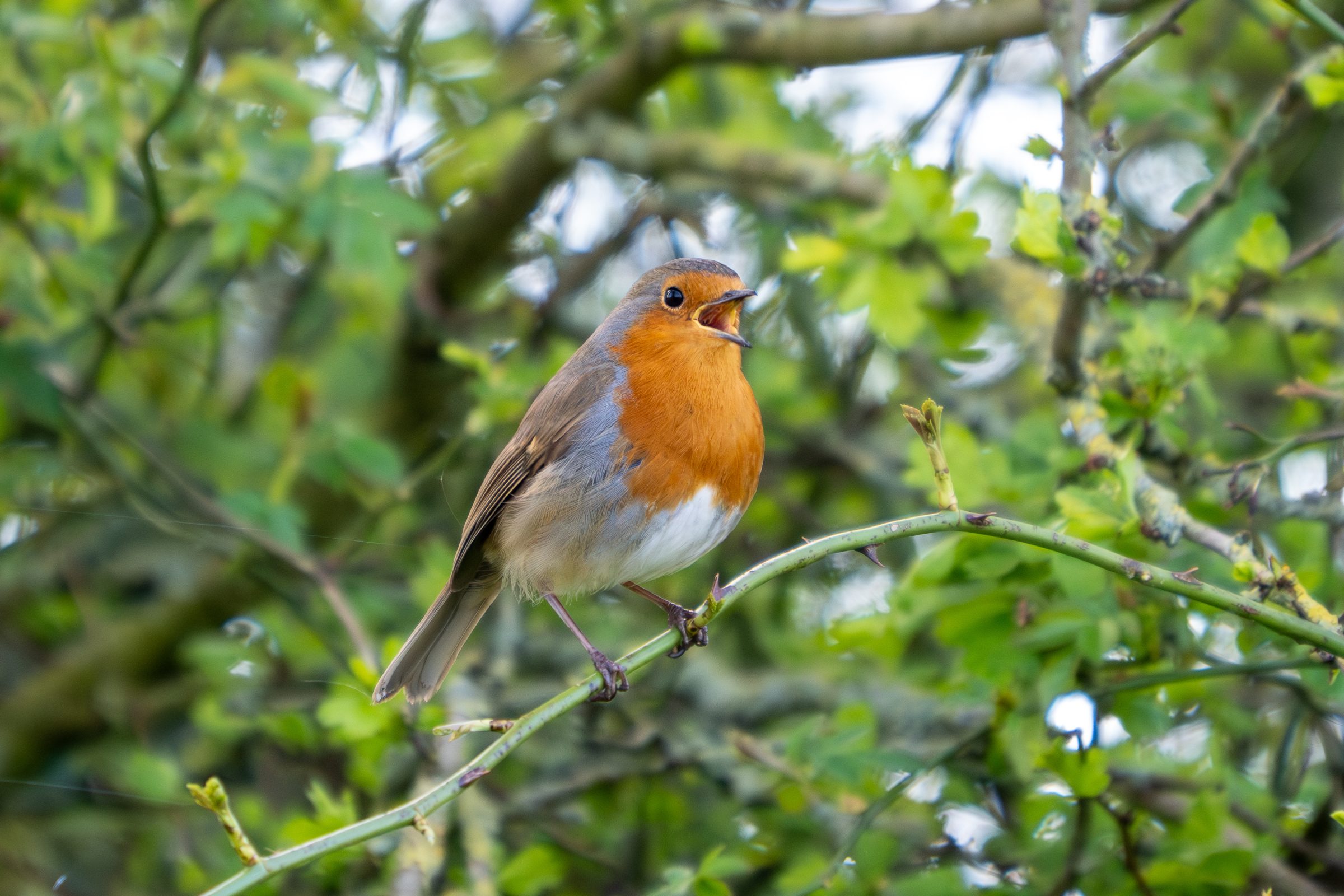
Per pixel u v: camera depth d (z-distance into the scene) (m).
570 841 9.92
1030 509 8.33
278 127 12.24
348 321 12.59
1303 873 8.48
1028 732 8.67
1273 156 10.59
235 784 10.91
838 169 11.96
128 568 12.42
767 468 12.08
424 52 12.75
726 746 10.14
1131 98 9.59
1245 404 11.03
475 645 11.72
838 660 11.10
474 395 10.96
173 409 12.53
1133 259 10.19
